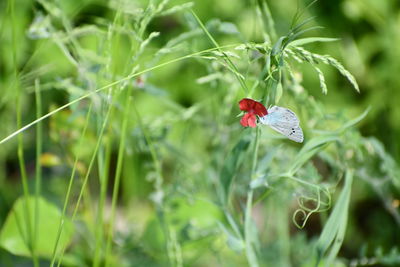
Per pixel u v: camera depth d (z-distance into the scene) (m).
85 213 0.71
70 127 0.70
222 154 0.71
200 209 0.69
